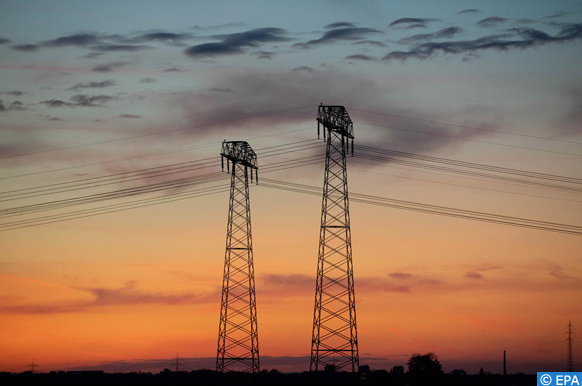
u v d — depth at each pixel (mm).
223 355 109812
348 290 99188
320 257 100500
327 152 102562
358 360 97438
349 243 100250
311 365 98188
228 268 112125
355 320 98375
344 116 103000
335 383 105625
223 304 111125
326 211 101375
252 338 110250
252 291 111375
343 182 101688
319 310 99375
